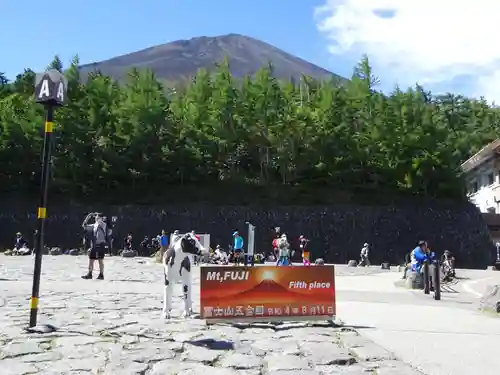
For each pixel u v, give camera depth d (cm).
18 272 2184
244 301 1036
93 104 5462
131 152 5372
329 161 5494
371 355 755
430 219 5225
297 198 5338
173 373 634
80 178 5297
